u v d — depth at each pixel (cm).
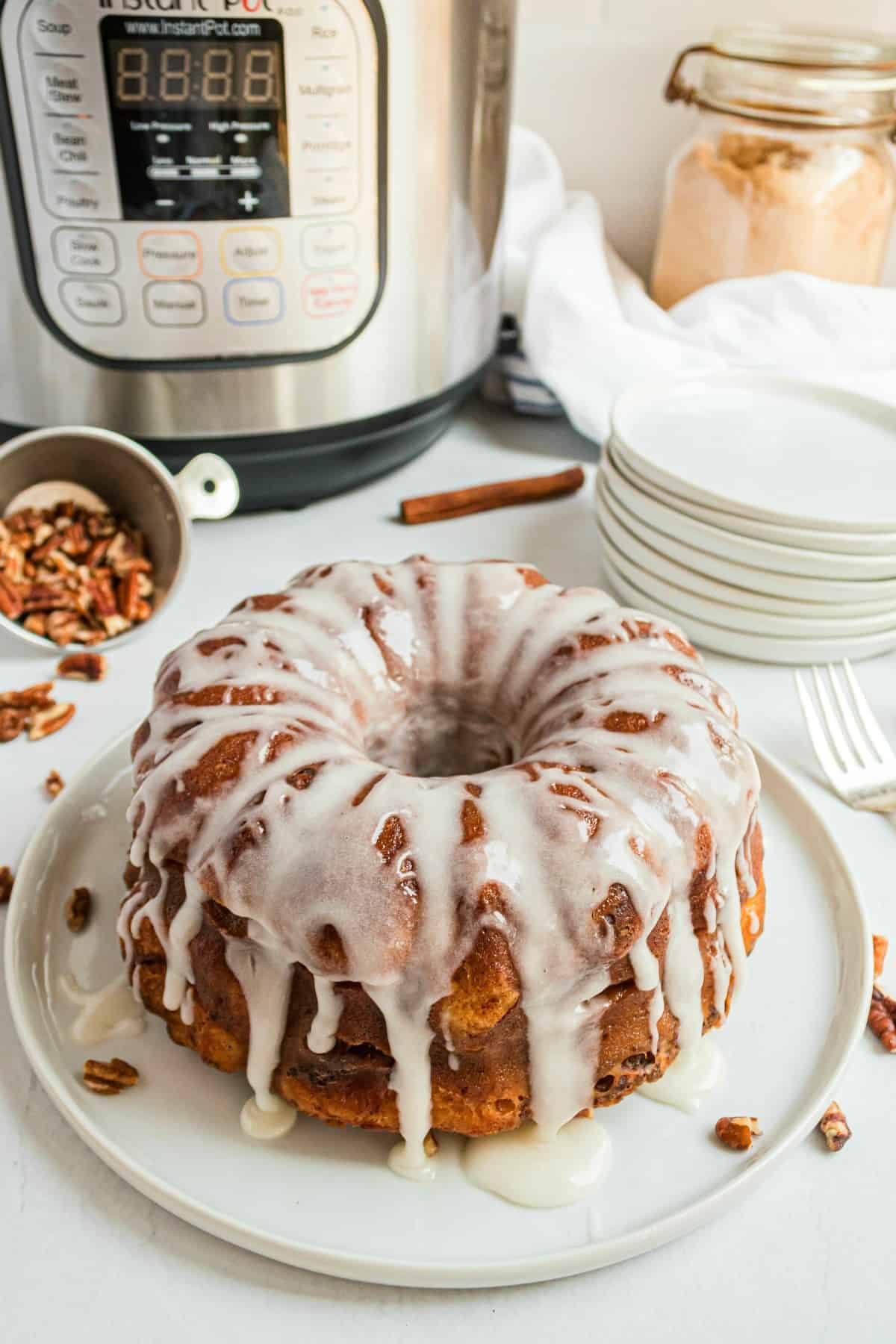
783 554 68
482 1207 50
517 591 61
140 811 53
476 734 60
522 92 95
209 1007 52
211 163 67
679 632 61
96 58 65
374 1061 51
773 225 86
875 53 82
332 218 70
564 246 88
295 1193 50
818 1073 54
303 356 73
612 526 74
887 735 68
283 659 57
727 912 53
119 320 70
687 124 95
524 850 50
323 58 67
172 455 74
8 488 73
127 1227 50
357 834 50
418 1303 48
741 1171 51
